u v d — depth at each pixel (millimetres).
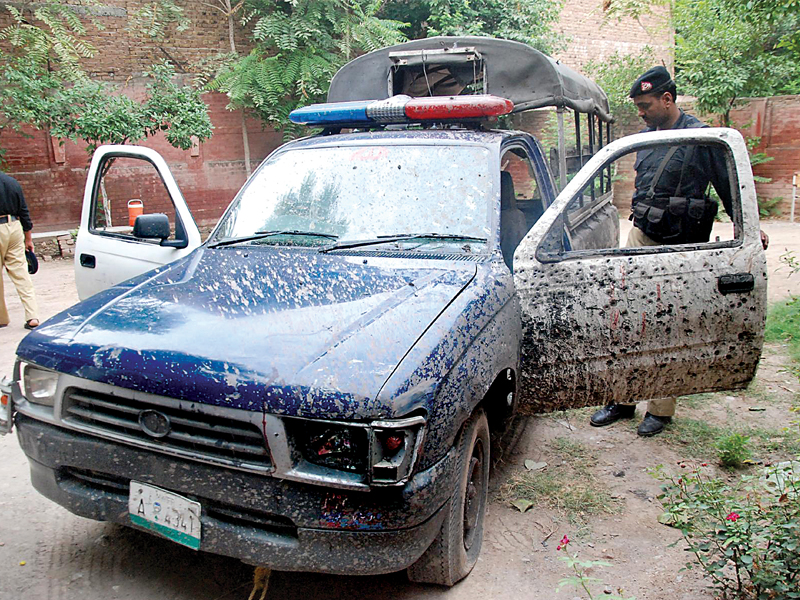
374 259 3201
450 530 2662
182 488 2400
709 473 3877
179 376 2330
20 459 4109
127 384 2402
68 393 2564
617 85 16438
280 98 13562
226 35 13773
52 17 11320
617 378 3477
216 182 13953
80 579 2912
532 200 5191
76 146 12102
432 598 2807
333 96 5633
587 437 4410
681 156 4133
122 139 11289
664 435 4395
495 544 3213
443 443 2393
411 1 14938
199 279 3068
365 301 2734
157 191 13117
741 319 3461
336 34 13789
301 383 2232
